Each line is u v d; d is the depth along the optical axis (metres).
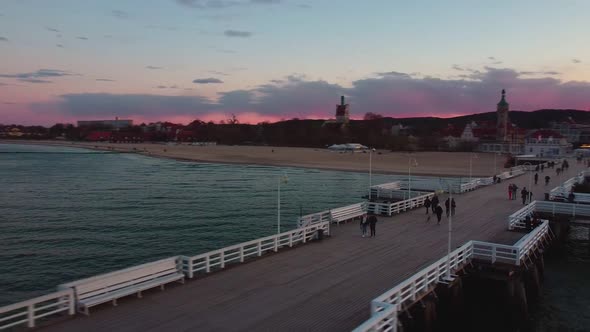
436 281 17.30
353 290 16.56
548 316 20.55
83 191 61.88
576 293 23.42
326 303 15.24
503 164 112.00
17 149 199.00
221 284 16.89
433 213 32.81
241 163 117.75
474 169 99.81
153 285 15.70
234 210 47.91
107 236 35.75
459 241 24.39
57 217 43.31
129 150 178.25
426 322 15.85
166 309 14.33
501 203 37.91
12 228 38.38
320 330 13.16
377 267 19.48
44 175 84.06
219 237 35.91
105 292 14.51
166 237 35.59
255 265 19.52
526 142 134.75
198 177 82.75
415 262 20.33
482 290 20.58
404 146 178.50
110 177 81.06
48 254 30.78
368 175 90.12
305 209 49.28
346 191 64.88
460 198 40.97
